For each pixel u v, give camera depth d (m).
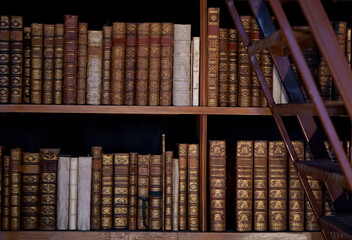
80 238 1.65
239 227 1.68
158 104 1.68
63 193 1.67
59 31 1.66
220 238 1.66
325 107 1.08
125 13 2.00
